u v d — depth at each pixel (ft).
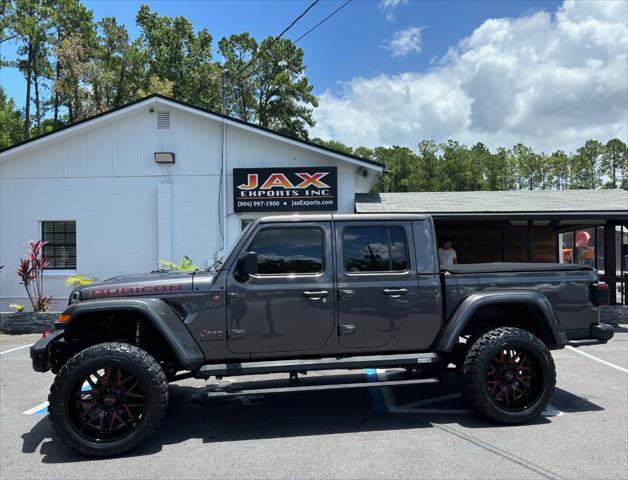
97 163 41.98
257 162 42.32
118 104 124.47
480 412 15.03
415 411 16.65
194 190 42.16
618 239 65.67
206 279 14.66
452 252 42.19
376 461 12.47
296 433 14.73
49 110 139.85
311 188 41.57
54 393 13.06
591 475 11.49
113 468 12.46
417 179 215.92
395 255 15.52
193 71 131.03
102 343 14.39
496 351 14.87
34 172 41.93
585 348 27.17
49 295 41.86
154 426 13.39
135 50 129.59
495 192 47.24
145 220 42.06
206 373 14.21
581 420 15.37
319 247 15.23
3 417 16.84
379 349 15.29
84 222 42.01
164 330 13.79
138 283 14.57
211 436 14.65
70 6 125.90
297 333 14.75
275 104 138.10
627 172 217.56
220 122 41.93
